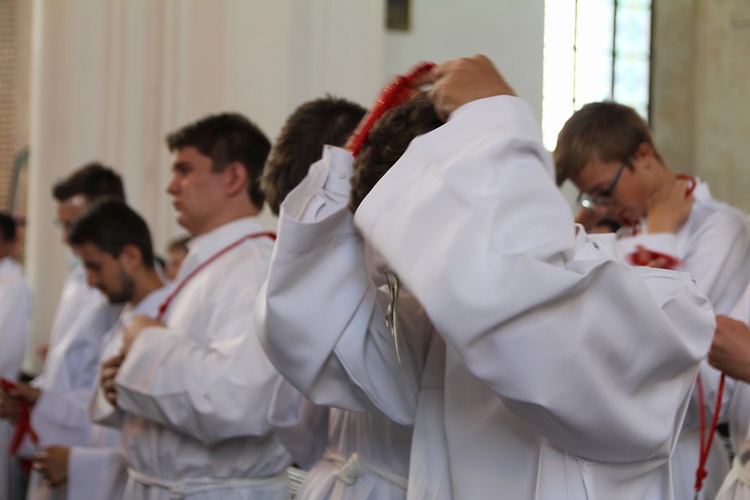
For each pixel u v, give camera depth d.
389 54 5.88
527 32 6.18
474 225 1.20
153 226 6.35
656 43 8.31
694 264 2.39
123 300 3.11
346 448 1.82
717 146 8.37
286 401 1.99
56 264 6.72
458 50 6.01
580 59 8.00
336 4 5.77
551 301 1.16
